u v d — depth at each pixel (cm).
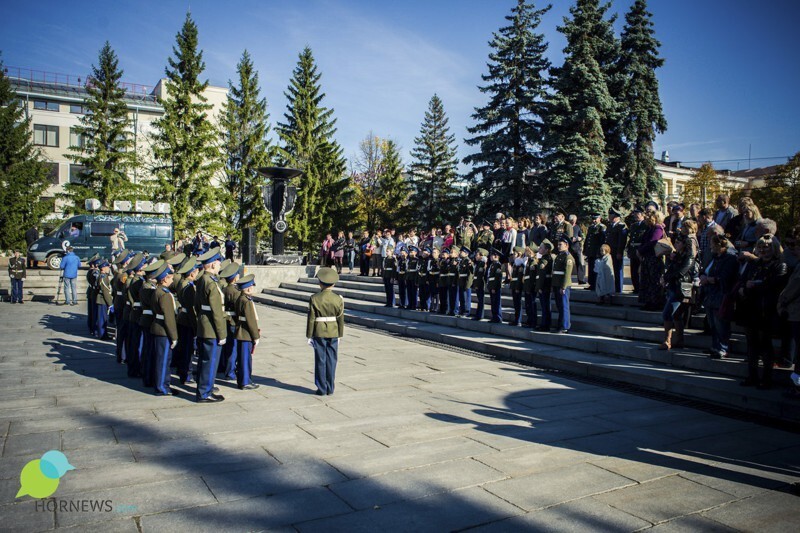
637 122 3278
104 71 3966
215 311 747
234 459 536
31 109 4797
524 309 1462
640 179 3247
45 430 617
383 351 1201
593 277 1423
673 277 939
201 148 4031
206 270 773
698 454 572
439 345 1286
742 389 757
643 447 591
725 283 812
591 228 1438
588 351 1082
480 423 670
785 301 655
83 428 627
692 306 1048
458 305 1534
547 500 453
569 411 734
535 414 717
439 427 650
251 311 826
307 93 4834
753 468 535
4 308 2034
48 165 3800
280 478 491
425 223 4444
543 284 1210
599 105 2941
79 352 1146
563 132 3025
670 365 932
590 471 519
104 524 399
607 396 822
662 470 525
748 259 758
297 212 4441
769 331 729
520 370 1012
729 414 724
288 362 1062
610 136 3203
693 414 723
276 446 577
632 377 895
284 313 1967
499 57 3225
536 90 3123
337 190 4466
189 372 883
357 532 394
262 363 1049
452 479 494
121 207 3041
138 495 450
